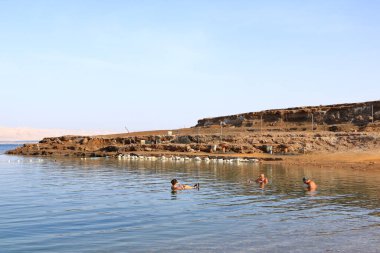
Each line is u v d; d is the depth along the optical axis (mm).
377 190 28297
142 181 36188
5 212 20750
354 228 16797
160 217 19203
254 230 16516
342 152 67250
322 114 115625
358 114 107750
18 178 40156
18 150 113438
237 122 135375
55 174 44969
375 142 69688
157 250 13836
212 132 118688
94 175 43156
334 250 13805
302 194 26641
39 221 18484
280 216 19297
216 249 13914
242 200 24250
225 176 40219
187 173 44250
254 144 79938
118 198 25469
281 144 76000
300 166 53312
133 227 17156
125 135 135500
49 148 111125
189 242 14773
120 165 59281
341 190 28438
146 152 84875
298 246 14258
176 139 95188
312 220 18359
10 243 14820
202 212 20406
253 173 43438
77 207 22172
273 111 128125
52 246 14414
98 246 14352
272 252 13594
